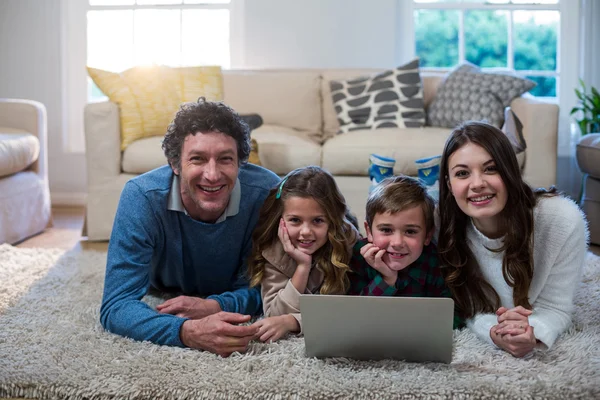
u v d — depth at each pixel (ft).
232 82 12.91
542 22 15.33
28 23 15.07
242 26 15.17
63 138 15.20
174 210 6.09
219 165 5.68
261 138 11.27
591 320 6.25
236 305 6.15
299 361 5.22
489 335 5.64
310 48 14.83
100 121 10.75
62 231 11.88
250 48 14.93
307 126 12.92
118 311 5.76
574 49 15.07
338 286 5.98
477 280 5.94
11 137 10.70
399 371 5.03
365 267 6.19
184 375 4.93
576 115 14.87
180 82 11.68
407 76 12.41
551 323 5.51
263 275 6.20
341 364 5.23
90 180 10.84
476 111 11.73
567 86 15.10
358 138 11.10
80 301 7.02
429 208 5.83
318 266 6.05
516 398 4.62
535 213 5.63
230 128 5.71
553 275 5.70
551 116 10.44
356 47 14.80
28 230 11.18
